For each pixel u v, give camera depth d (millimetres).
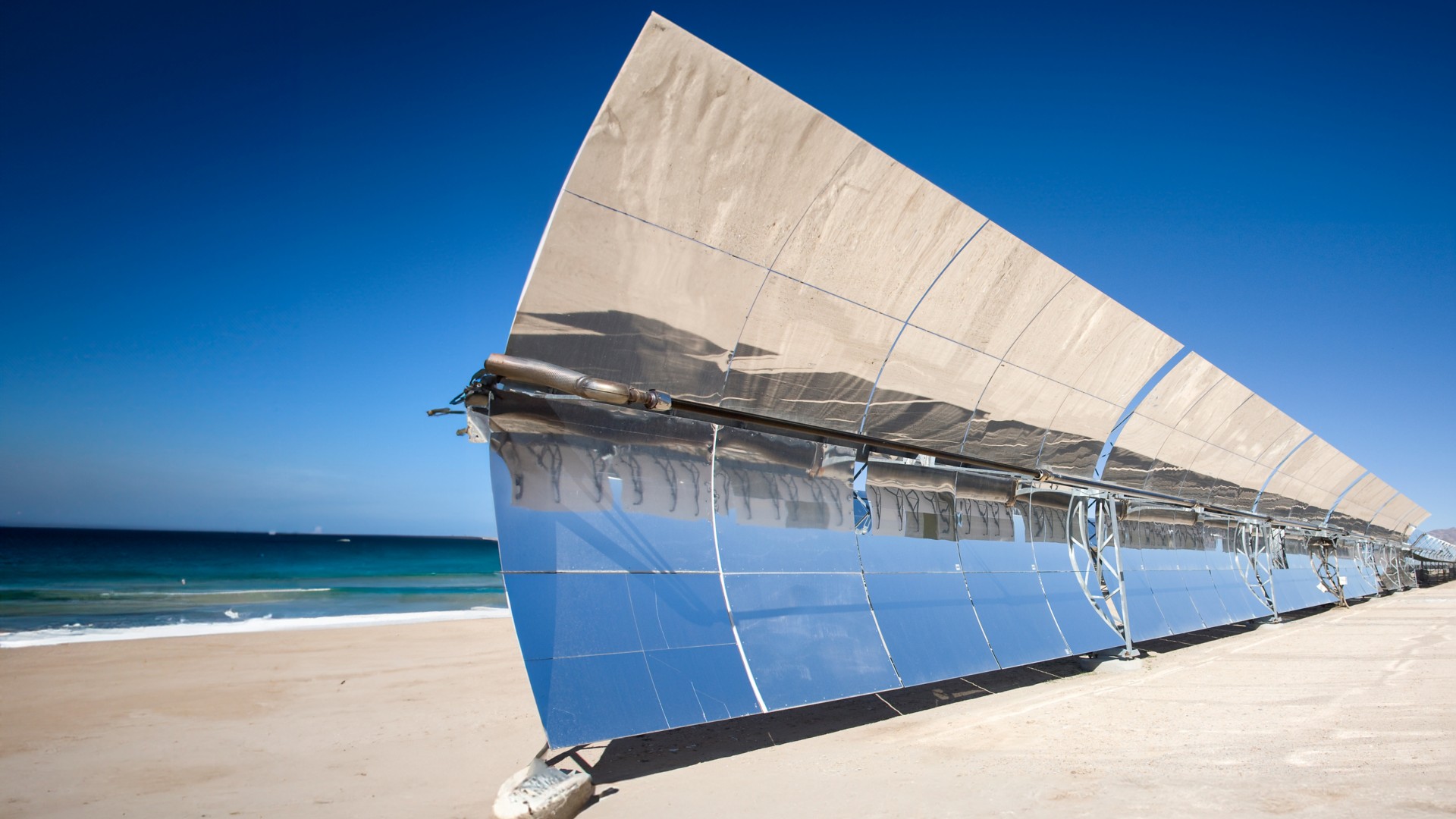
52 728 8625
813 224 7711
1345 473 25219
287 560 64875
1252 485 20203
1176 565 16469
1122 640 11781
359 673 12281
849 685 7570
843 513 8930
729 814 4996
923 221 8406
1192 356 13703
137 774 6918
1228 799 4914
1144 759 6102
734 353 7957
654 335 7324
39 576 41781
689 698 6379
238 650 14492
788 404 8672
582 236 6496
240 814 5766
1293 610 21281
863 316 8711
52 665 12562
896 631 8547
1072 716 7973
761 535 7938
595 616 6246
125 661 13078
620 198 6559
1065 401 11977
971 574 10211
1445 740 6387
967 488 10773
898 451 10070
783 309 8047
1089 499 12766
